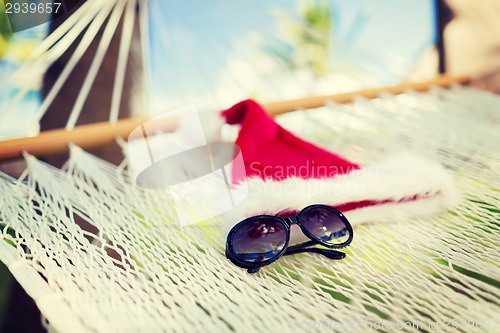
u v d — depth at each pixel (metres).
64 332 0.44
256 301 0.50
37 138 0.89
